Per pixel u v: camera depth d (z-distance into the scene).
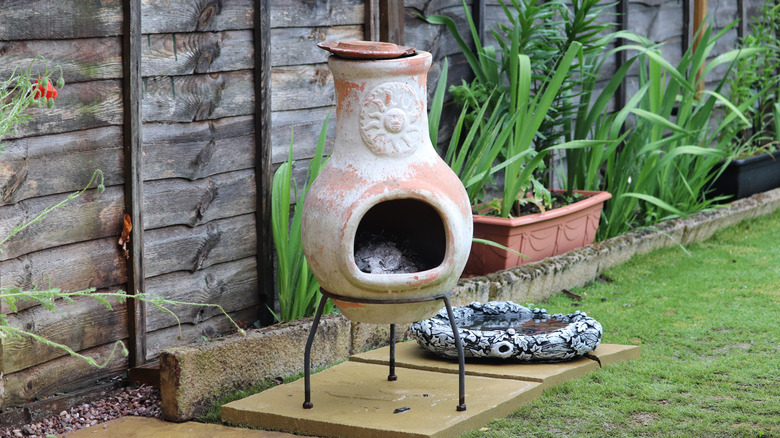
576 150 5.37
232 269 4.01
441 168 3.00
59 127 3.26
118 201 3.49
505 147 5.22
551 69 5.34
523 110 4.69
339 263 2.87
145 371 3.50
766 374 3.41
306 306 3.89
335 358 3.70
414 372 3.45
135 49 3.45
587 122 5.36
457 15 5.34
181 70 3.69
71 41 3.29
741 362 3.56
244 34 3.95
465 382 3.29
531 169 4.64
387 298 2.92
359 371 3.47
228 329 4.02
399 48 2.97
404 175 2.89
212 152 3.85
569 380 3.35
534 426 2.93
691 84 5.81
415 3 4.93
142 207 3.53
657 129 5.66
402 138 2.90
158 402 3.37
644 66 5.95
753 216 6.34
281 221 3.76
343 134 2.97
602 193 5.29
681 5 7.40
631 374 3.43
